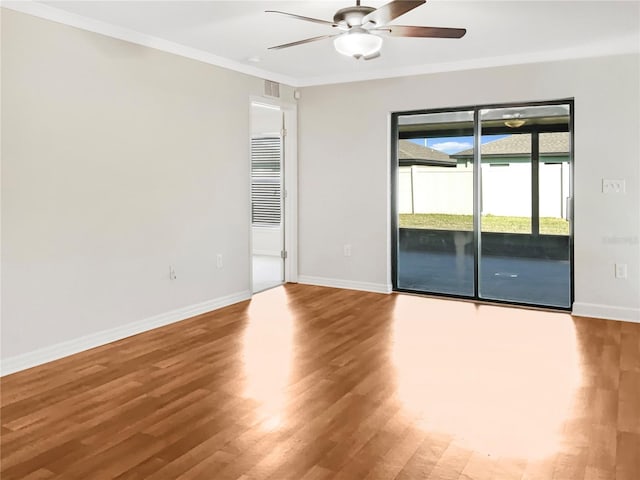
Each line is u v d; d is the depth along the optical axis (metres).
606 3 3.71
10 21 3.59
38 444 2.67
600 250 5.02
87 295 4.19
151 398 3.22
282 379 3.53
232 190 5.64
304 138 6.57
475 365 3.77
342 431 2.79
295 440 2.70
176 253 5.00
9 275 3.66
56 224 3.95
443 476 2.36
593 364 3.78
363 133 6.18
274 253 8.86
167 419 2.94
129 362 3.87
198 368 3.74
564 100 5.23
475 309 5.39
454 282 5.96
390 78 5.95
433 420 2.92
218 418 2.95
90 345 4.21
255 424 2.88
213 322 4.95
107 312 4.36
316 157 6.52
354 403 3.14
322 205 6.53
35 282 3.82
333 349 4.14
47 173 3.87
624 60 4.81
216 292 5.48
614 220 4.96
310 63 5.62
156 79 4.70
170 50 4.80
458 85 5.58
